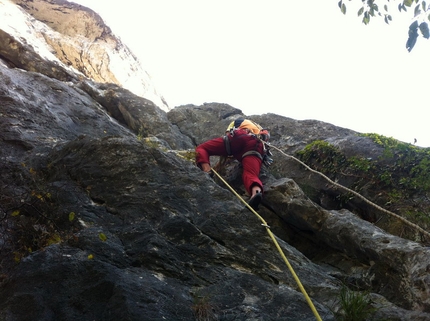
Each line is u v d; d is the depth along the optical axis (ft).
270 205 18.49
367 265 15.49
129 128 27.04
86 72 38.81
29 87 22.38
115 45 41.98
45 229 13.74
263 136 21.72
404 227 17.51
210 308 10.84
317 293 12.41
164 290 10.96
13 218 13.92
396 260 13.99
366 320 11.50
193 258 12.63
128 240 12.77
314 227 17.21
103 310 10.14
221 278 12.13
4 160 16.93
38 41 35.58
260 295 11.71
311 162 22.31
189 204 14.49
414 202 18.29
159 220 13.80
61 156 16.71
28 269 11.08
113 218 14.08
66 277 10.91
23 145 18.06
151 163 15.62
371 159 20.44
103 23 42.22
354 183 20.26
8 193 14.99
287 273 12.89
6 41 31.07
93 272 11.03
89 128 22.35
